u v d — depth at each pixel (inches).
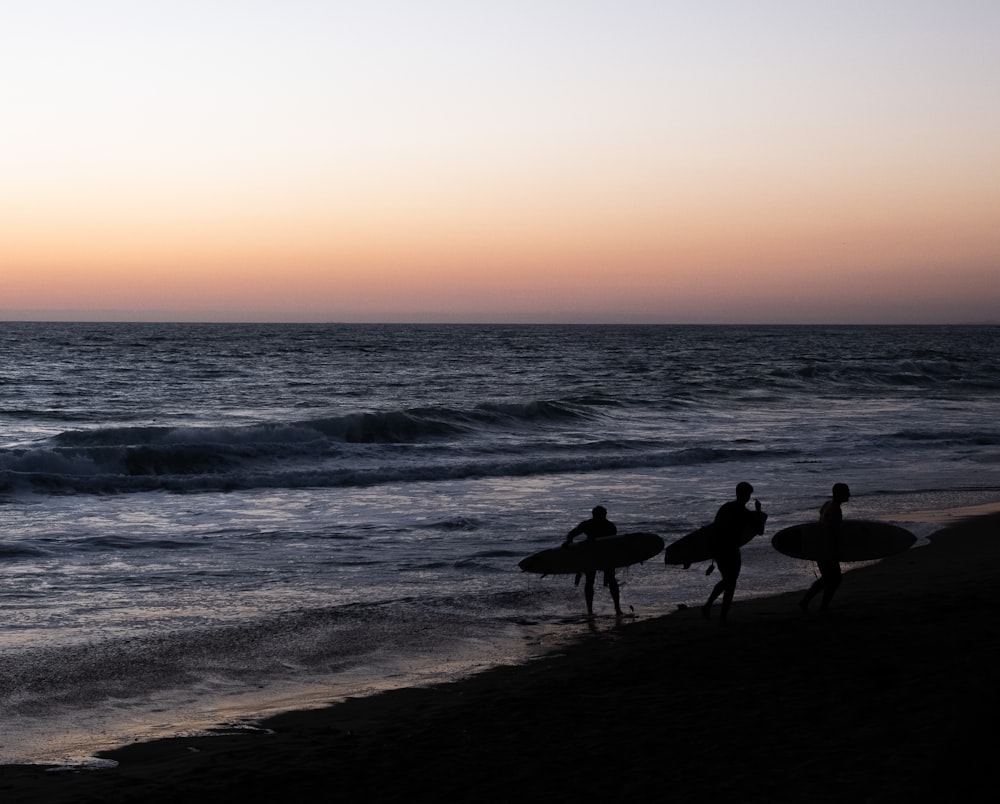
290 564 580.1
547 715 307.3
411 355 4153.5
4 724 323.9
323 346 5108.3
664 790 238.8
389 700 343.9
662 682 338.6
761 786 235.8
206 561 586.9
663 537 653.9
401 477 940.0
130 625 447.8
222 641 423.5
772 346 5610.2
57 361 3341.5
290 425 1217.4
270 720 324.8
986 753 244.5
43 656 398.9
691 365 3417.8
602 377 2738.7
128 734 314.3
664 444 1214.9
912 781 229.6
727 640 397.7
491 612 475.8
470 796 244.5
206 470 985.5
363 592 514.6
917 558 581.0
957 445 1233.4
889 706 291.3
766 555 610.5
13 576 540.7
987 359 3914.9
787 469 1021.8
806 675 334.6
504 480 943.7
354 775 264.7
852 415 1657.2
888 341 6830.7
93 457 946.1
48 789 262.2
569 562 465.7
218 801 249.9
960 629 390.3
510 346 5374.0
